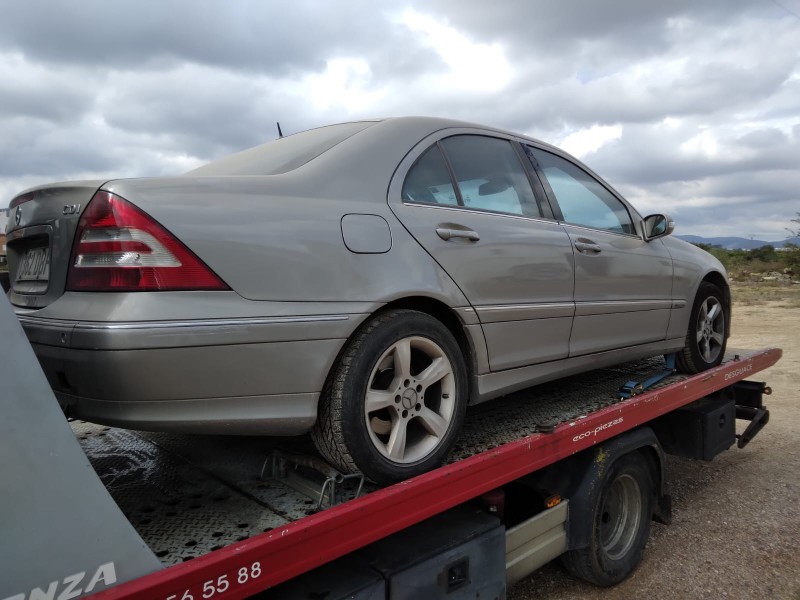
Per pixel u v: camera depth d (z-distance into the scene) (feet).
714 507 14.71
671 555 12.32
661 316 13.43
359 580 6.97
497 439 9.48
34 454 4.59
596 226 12.39
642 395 11.96
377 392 7.55
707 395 15.66
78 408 6.43
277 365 6.73
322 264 7.19
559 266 10.60
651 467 12.32
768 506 14.75
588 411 11.15
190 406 6.31
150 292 6.12
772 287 96.78
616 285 12.05
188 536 6.38
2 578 4.36
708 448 14.19
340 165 8.14
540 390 12.95
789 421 22.49
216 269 6.43
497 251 9.43
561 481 10.32
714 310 15.43
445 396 8.40
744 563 11.96
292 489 7.77
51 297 6.82
